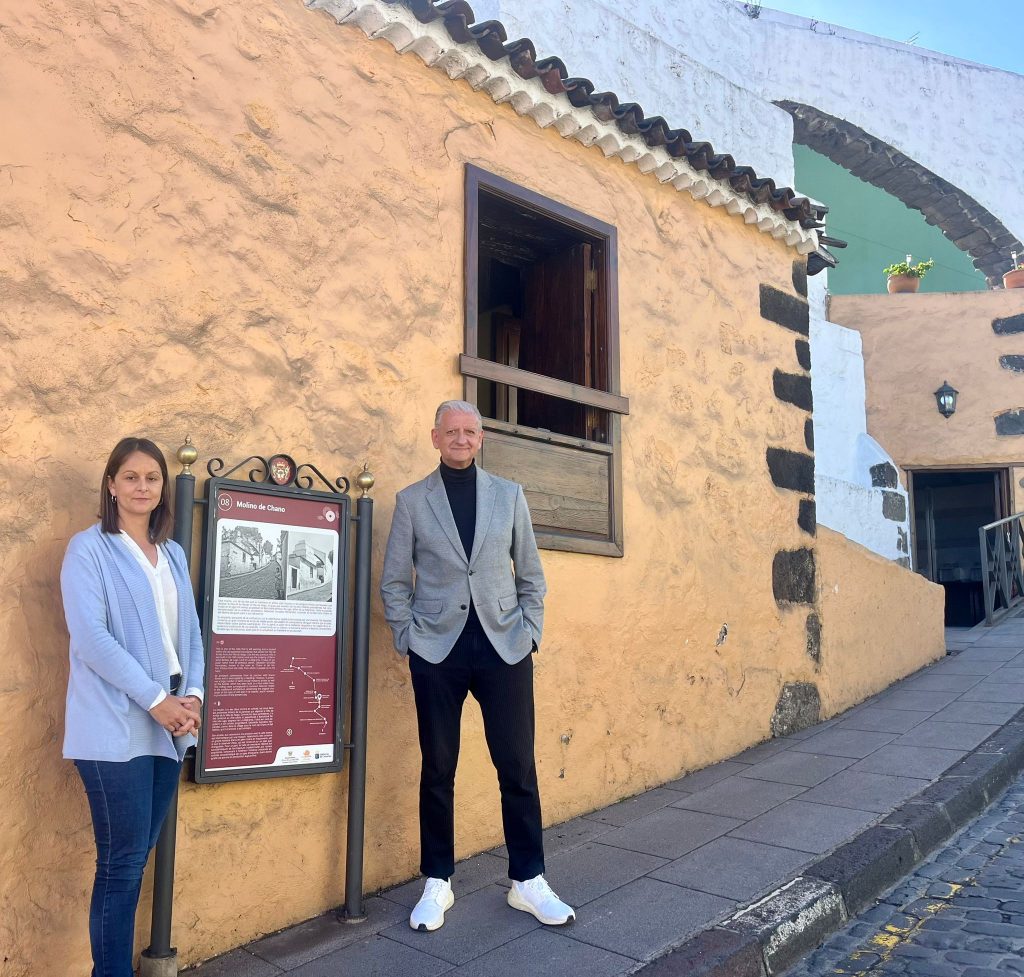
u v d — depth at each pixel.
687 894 3.64
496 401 6.16
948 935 3.44
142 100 3.35
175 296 3.38
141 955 3.03
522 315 5.58
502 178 4.62
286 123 3.78
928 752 5.38
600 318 5.17
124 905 2.67
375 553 3.91
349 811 3.56
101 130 3.24
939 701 6.52
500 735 3.52
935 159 12.59
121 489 2.86
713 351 5.82
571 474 4.83
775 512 6.13
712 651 5.53
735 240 6.12
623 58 7.95
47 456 3.01
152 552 2.94
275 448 3.62
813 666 6.29
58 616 2.98
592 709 4.78
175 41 3.46
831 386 10.06
